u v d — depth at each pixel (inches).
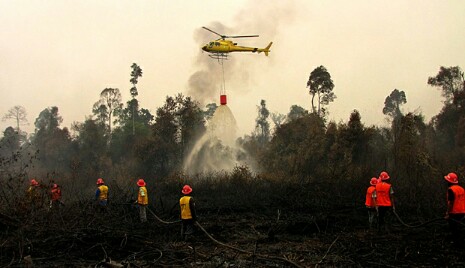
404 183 895.7
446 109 2175.2
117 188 828.0
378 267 396.8
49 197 580.4
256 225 644.1
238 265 407.2
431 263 406.0
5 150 1601.9
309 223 612.7
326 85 2433.6
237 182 1100.5
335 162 1288.1
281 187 981.2
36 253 436.8
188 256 442.9
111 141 2506.2
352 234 565.0
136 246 479.5
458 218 464.4
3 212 526.6
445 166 956.0
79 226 526.3
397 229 597.9
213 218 740.0
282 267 398.6
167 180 1201.4
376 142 1483.8
